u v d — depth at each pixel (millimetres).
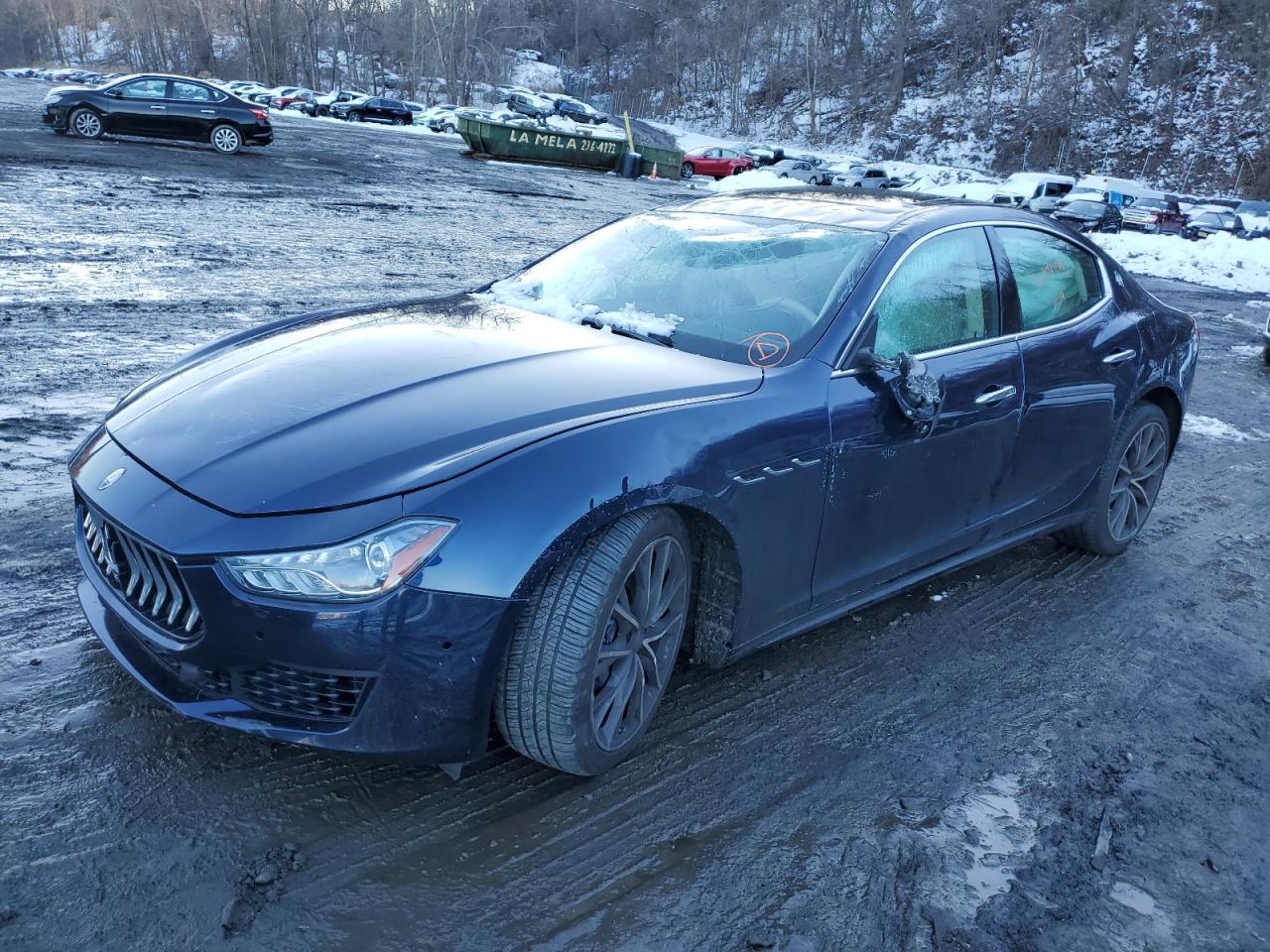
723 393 2609
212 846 2100
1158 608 3979
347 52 97312
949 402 3113
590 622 2227
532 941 1954
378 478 2104
